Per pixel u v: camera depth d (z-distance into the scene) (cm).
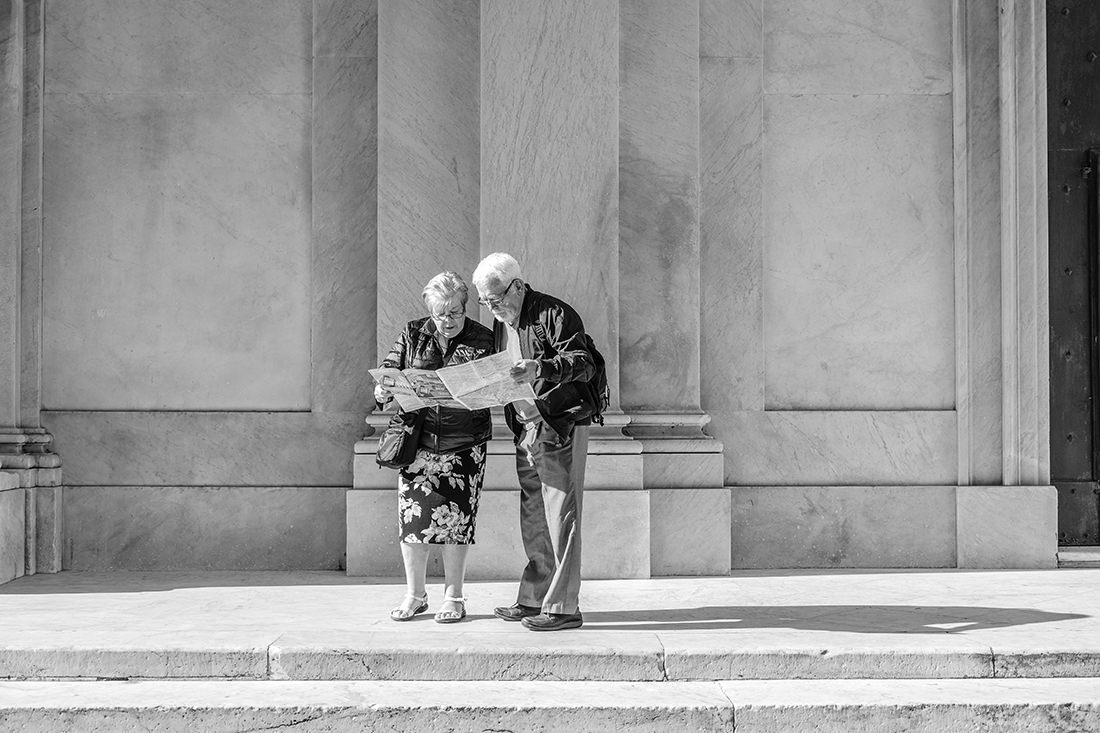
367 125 809
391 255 773
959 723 482
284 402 810
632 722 478
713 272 812
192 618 605
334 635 552
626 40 789
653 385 786
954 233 823
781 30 826
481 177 764
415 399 565
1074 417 854
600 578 743
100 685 517
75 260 809
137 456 804
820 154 826
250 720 479
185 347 809
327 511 800
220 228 812
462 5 782
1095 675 524
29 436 793
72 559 799
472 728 478
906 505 814
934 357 826
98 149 810
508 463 754
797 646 529
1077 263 855
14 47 796
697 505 772
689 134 790
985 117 818
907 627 577
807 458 816
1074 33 861
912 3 830
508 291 570
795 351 823
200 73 812
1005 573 778
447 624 588
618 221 768
